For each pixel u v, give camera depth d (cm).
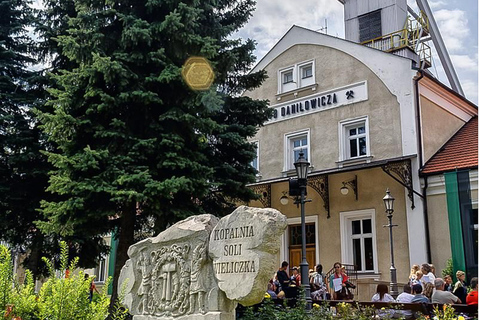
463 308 771
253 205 1966
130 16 1095
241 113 1299
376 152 1684
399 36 2311
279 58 2055
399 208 1580
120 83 1052
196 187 1074
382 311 809
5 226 1344
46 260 509
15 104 1470
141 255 759
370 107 1734
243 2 1345
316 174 1691
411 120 1625
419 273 1182
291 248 1848
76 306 456
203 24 1237
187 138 1139
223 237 623
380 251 1596
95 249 1445
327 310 809
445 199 1508
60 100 1059
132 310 748
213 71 1125
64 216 1004
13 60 1520
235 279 588
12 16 1586
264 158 1992
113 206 1035
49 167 1359
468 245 1409
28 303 472
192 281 650
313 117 1881
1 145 1367
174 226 714
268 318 764
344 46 1856
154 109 1133
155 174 1052
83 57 1076
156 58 1090
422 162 1591
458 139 1736
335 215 1727
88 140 1088
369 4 2608
